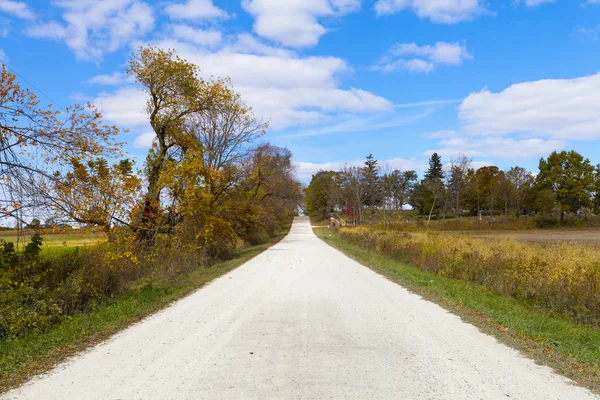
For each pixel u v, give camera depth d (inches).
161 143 1024.9
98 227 553.6
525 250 651.5
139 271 684.7
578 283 396.5
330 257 929.5
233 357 242.4
